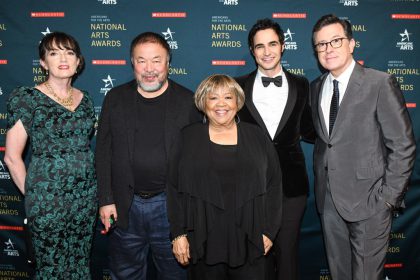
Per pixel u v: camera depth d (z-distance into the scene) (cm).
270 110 226
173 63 276
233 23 273
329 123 214
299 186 225
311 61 275
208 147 190
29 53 275
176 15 272
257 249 191
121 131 212
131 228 221
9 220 290
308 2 271
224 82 189
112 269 231
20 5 272
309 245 290
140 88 216
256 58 223
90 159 217
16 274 293
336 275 229
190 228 190
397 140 196
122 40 273
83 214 215
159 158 210
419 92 280
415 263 291
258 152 193
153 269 290
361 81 204
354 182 207
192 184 188
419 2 274
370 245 208
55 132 204
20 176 210
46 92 209
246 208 189
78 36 273
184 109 214
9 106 206
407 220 288
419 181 285
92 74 276
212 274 194
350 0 272
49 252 208
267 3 271
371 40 275
